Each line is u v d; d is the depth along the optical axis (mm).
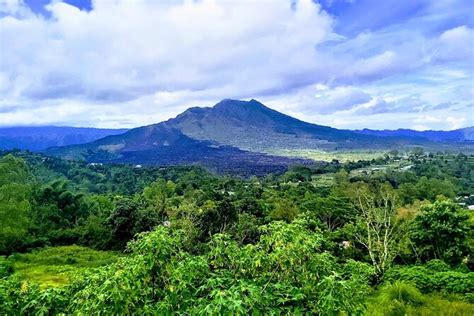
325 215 47719
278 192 84062
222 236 7207
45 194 62688
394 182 101375
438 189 79625
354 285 6914
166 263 6125
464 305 16891
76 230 55969
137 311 5590
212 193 65625
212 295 5176
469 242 27000
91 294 5723
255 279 6324
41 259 42562
